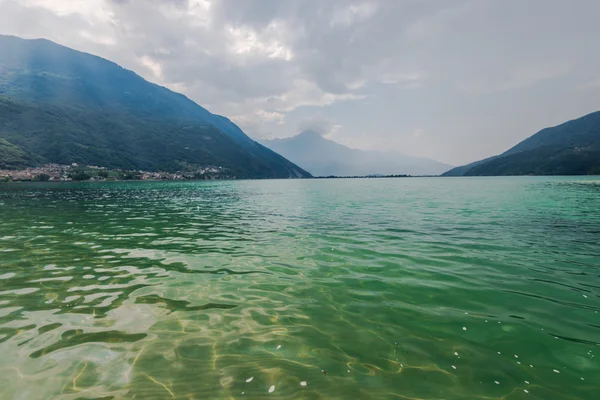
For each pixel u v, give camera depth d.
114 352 6.04
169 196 56.84
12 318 7.42
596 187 72.94
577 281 10.00
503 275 10.64
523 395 4.92
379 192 66.38
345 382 5.22
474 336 6.68
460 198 45.47
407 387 5.09
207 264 12.23
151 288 9.53
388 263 12.24
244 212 31.08
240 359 5.85
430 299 8.66
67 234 18.84
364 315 7.71
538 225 20.88
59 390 4.95
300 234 18.66
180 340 6.50
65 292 9.13
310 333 6.83
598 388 5.06
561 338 6.57
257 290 9.41
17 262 12.45
